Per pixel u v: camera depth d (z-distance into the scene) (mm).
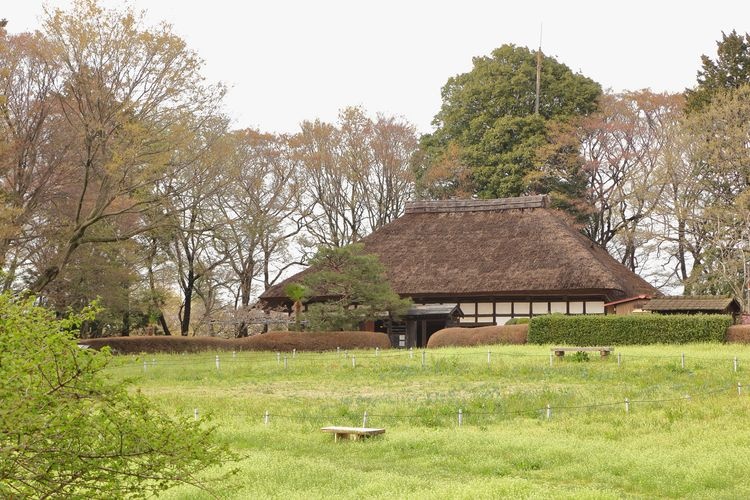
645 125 62062
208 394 24516
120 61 32594
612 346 34469
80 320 6934
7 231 30281
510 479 11961
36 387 6434
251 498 10781
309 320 45594
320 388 25906
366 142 63938
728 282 49500
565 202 61906
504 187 62219
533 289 46844
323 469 12906
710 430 16219
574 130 62500
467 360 32250
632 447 14805
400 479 12102
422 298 50062
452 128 68188
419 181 66562
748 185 50094
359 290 44844
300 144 60875
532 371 28297
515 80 64750
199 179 36219
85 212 38250
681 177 51656
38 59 34250
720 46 58719
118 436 6805
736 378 25094
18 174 34625
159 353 40875
